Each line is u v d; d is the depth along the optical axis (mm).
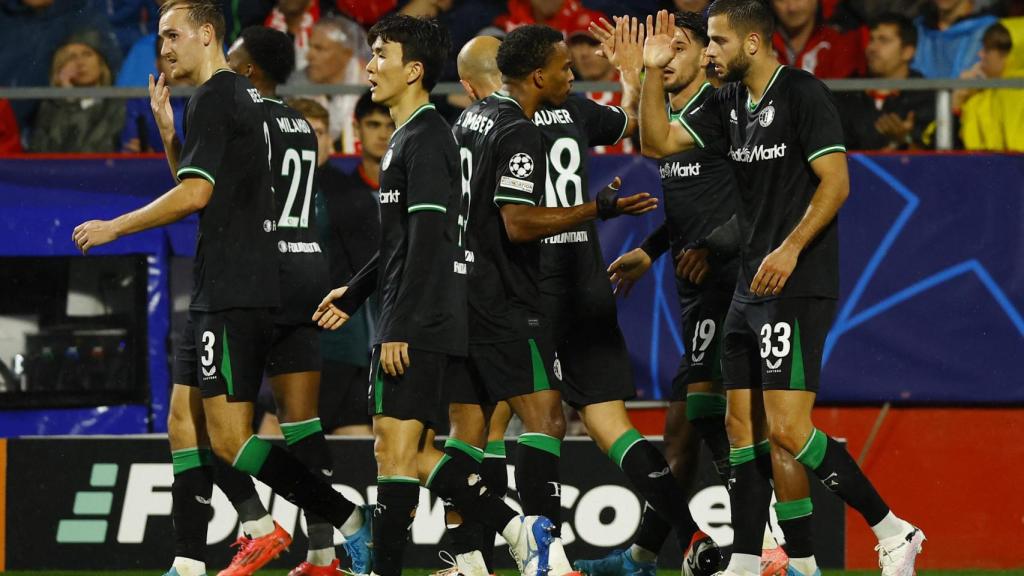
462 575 16672
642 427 22797
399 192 15727
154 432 22453
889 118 24969
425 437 16484
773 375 15555
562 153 17328
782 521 16312
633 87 19266
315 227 18844
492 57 18391
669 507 16875
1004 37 27672
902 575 15977
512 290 16609
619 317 22328
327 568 17719
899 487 22984
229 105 16609
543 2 27797
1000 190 22328
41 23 27734
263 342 17047
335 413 22516
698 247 17797
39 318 22359
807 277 15484
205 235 16797
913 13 27969
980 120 25156
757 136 15812
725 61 15797
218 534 21125
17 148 25422
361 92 22062
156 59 27906
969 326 22375
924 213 22344
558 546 16234
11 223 22203
